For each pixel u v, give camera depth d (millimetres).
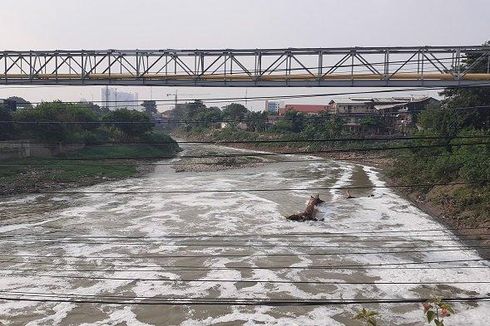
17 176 44875
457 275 20969
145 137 77375
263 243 25969
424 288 19594
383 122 71125
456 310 17375
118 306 18109
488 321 16594
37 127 51844
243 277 20891
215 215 32844
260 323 16797
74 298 18500
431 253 24062
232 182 49156
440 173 38656
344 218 32188
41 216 32531
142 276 20844
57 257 23391
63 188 43406
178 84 30516
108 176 50750
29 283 20000
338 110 84000
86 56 31750
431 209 34219
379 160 67562
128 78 31109
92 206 36000
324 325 16641
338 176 54750
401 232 28266
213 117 118125
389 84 27312
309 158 73938
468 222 29016
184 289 19484
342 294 19062
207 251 24500
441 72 26438
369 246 25344
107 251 24406
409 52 26781
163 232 28266
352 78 27703
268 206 36094
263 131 96062
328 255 23828
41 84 32719
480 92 44625
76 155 57844
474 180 32844
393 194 42062
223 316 17359
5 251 24359
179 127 152250
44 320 16984
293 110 92875
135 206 35969
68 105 58688
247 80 29203
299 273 21359
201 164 67750
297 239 26797
